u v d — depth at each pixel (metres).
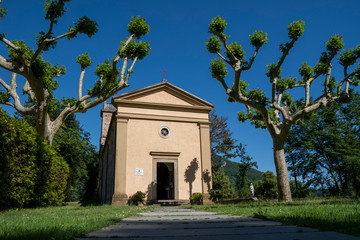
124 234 2.79
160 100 19.70
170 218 5.18
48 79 12.46
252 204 10.09
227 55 14.45
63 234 2.64
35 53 10.96
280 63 13.05
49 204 13.14
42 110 12.45
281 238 2.31
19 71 11.11
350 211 4.55
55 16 11.11
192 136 19.69
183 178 18.56
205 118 20.34
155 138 18.80
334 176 23.92
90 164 40.50
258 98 14.08
